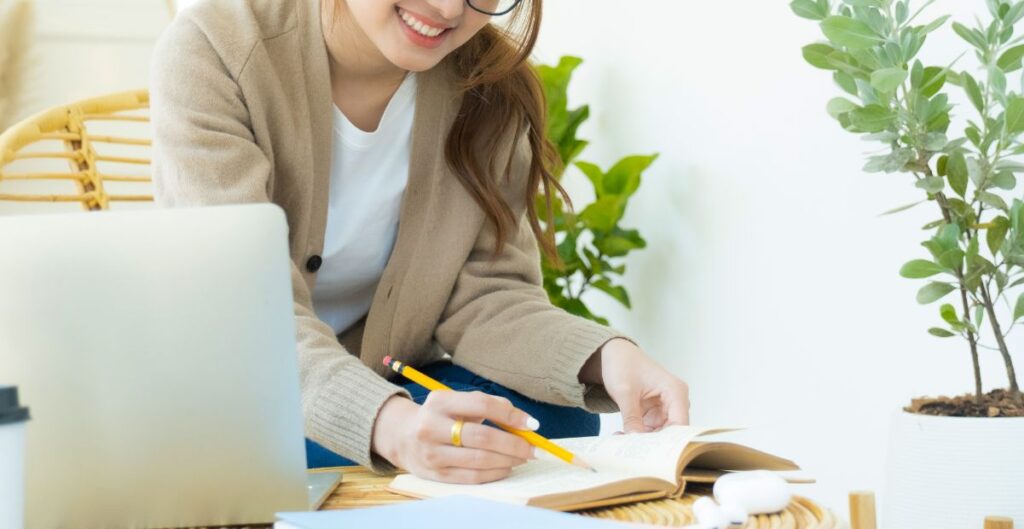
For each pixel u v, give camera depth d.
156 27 2.35
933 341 1.90
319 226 1.45
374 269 1.56
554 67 2.77
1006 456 1.41
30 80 2.27
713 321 2.39
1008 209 1.49
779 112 2.20
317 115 1.42
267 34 1.40
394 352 1.52
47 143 2.10
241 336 0.84
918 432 1.47
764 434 2.25
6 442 0.68
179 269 0.83
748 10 2.26
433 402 0.96
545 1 2.91
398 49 1.34
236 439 0.85
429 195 1.52
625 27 2.62
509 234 1.59
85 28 2.31
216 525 0.87
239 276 0.84
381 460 1.04
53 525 0.85
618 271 2.57
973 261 1.49
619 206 2.49
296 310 1.21
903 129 1.60
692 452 0.93
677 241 2.49
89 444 0.84
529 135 1.59
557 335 1.34
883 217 1.98
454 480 0.93
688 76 2.43
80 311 0.82
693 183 2.43
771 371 2.24
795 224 2.17
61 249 0.82
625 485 0.87
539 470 0.96
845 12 1.61
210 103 1.32
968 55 1.83
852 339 2.05
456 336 1.51
